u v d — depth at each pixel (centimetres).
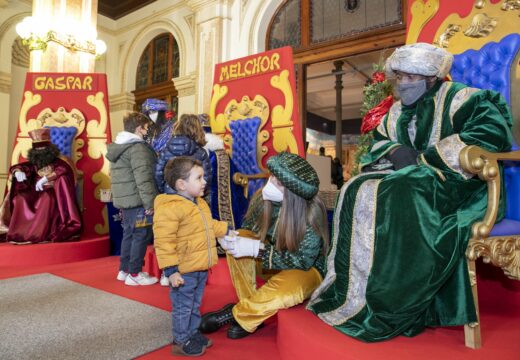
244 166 419
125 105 1206
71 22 725
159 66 1161
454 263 163
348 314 177
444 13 274
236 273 244
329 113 1755
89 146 566
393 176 181
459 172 176
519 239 181
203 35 870
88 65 746
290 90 401
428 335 170
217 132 452
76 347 209
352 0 736
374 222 176
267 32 842
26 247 441
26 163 491
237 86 445
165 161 287
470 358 145
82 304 289
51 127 549
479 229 166
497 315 205
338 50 748
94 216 560
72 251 467
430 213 169
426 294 162
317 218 213
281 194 215
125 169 354
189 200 211
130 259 351
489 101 193
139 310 274
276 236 219
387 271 168
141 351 204
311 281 216
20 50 1055
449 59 202
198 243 204
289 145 396
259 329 238
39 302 294
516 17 239
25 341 217
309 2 786
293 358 175
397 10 683
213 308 272
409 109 222
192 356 198
